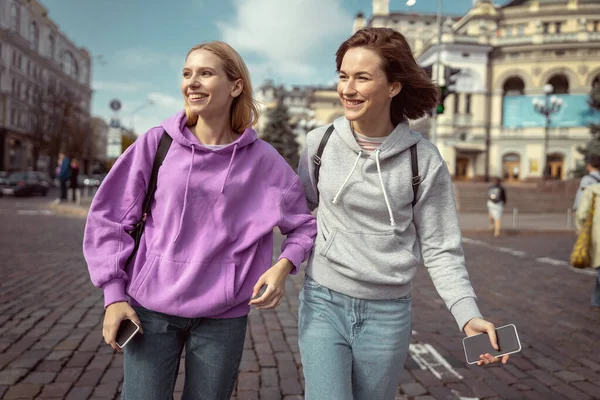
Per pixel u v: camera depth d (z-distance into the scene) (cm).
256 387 324
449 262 182
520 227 1650
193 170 170
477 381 345
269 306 169
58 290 592
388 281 175
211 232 169
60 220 1492
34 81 5881
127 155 175
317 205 202
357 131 187
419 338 441
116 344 156
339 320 178
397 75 176
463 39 4412
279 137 4722
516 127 4431
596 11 4472
